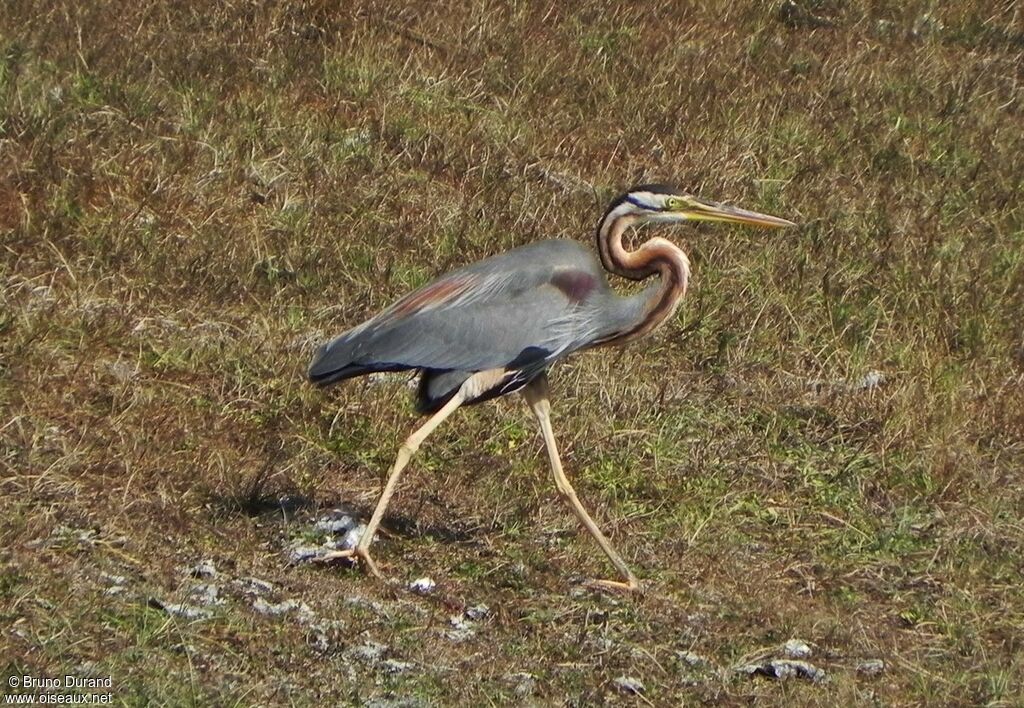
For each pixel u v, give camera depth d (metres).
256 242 14.88
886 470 13.23
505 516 12.00
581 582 11.33
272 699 9.19
